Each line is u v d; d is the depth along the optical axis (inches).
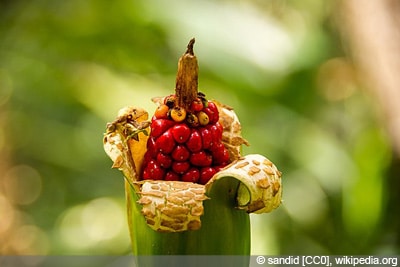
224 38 43.7
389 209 40.1
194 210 18.8
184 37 44.4
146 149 20.4
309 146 43.9
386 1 39.9
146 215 18.8
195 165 20.1
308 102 44.9
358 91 45.9
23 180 58.6
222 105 21.0
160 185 19.0
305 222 43.0
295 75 44.1
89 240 48.7
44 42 50.4
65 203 54.5
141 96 46.3
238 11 45.1
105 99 47.8
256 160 19.2
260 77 43.4
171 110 20.0
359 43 42.1
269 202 19.1
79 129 53.6
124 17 46.9
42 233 54.7
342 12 46.6
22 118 55.1
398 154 39.4
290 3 50.2
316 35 46.3
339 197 43.4
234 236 19.5
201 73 43.3
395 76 38.8
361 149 40.4
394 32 39.3
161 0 45.6
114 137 20.0
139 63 47.4
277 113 44.2
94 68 48.8
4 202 57.2
